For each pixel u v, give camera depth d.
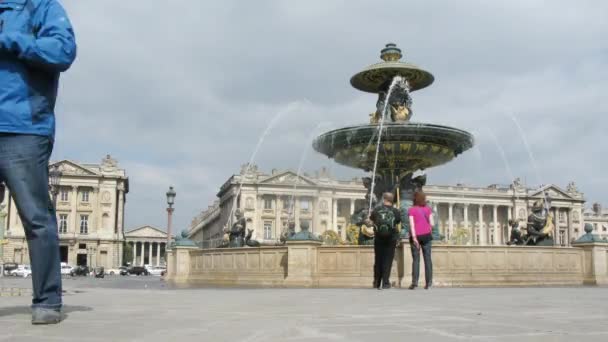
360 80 20.44
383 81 20.17
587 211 158.62
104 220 109.38
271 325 4.46
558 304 6.78
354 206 105.06
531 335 3.94
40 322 4.48
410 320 4.87
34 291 4.55
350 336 3.88
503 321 4.81
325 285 14.20
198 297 8.08
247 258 15.74
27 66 4.48
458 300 7.46
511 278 15.07
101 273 59.94
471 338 3.79
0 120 4.43
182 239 18.62
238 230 18.25
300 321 4.75
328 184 104.69
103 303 6.75
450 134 18.39
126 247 123.50
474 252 14.85
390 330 4.20
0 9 4.50
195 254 18.16
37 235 4.53
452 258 14.63
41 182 4.55
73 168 108.44
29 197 4.48
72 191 108.31
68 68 4.60
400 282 13.59
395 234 11.34
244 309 5.91
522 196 114.75
